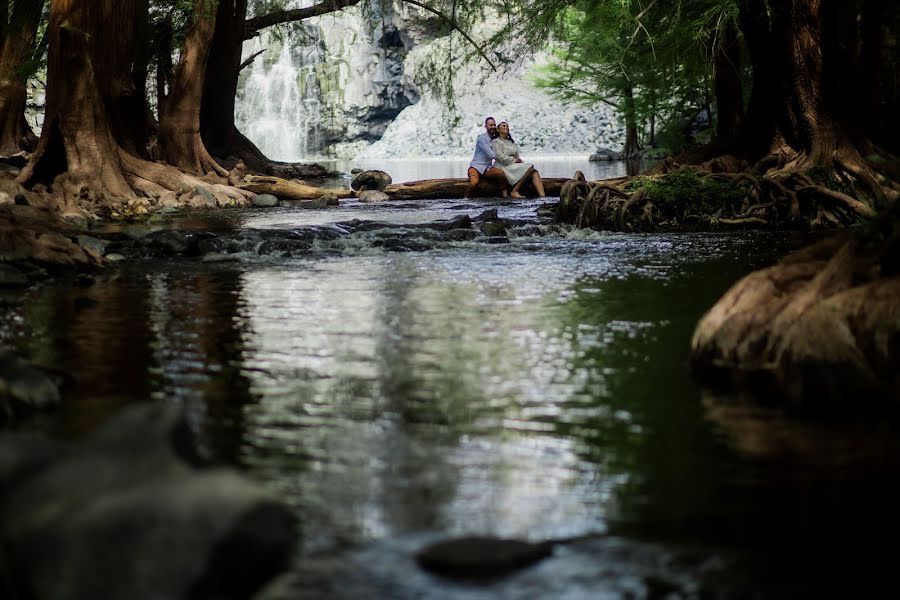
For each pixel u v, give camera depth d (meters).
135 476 2.31
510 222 14.28
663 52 21.75
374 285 8.37
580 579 2.62
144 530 2.08
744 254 10.49
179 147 22.56
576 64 41.69
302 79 62.72
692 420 4.10
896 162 15.42
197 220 15.71
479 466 3.54
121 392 4.65
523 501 3.19
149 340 5.95
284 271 9.37
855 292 4.41
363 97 61.84
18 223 9.96
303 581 2.62
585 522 3.00
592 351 5.53
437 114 57.38
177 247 10.84
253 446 3.80
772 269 5.07
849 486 3.27
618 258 10.23
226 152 30.03
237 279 8.83
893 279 4.42
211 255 10.35
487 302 7.38
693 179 14.44
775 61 16.81
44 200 16.08
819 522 2.97
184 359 5.40
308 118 62.56
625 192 14.11
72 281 8.73
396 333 6.16
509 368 5.13
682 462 3.55
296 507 3.14
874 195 15.27
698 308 6.93
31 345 5.80
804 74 16.14
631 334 6.02
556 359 5.33
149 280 8.78
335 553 2.79
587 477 3.41
